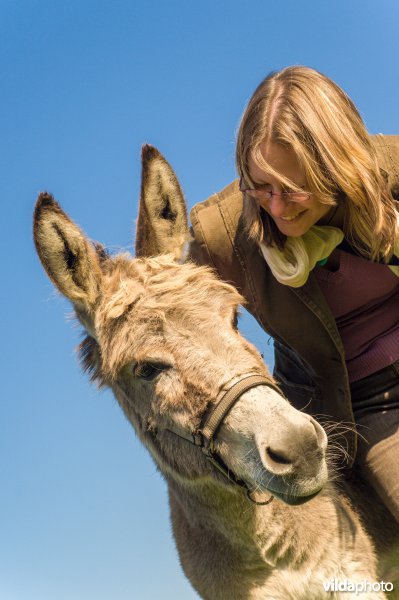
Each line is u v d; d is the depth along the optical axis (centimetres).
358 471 409
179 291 349
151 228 395
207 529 371
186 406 334
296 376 424
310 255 348
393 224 336
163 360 338
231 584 366
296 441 304
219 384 326
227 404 323
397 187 361
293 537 360
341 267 367
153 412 351
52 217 360
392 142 367
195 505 369
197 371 331
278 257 351
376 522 402
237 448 323
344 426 382
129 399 365
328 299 380
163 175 395
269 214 345
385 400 389
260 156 317
